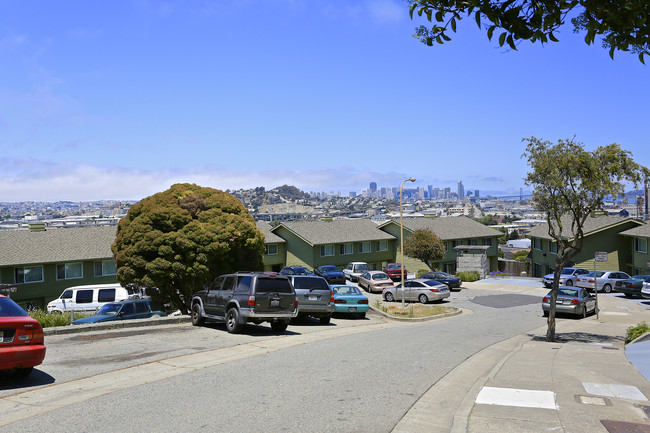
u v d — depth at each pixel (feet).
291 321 73.61
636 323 80.64
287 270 141.08
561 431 23.44
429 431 24.17
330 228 203.31
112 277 142.92
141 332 54.95
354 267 160.76
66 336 51.70
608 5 15.48
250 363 38.65
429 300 113.70
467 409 27.04
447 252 208.23
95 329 55.77
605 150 57.72
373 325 73.00
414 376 35.96
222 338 51.62
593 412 26.53
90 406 26.76
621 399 29.25
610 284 129.90
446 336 61.31
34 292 129.80
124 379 33.09
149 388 30.68
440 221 224.33
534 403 28.32
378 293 136.46
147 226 95.55
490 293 134.51
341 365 38.63
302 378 33.83
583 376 35.96
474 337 61.87
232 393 29.63
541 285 147.64
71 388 30.66
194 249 95.66
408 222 211.41
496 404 28.12
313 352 44.27
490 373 37.35
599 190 57.67
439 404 28.99
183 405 27.09
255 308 54.03
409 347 50.01
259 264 107.24
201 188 106.83
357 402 28.48
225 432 22.95
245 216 105.19
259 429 23.45
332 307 71.10
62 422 24.13
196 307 61.21
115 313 65.16
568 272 142.31
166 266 93.71
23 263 125.80
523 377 35.63
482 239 223.71
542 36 16.28
